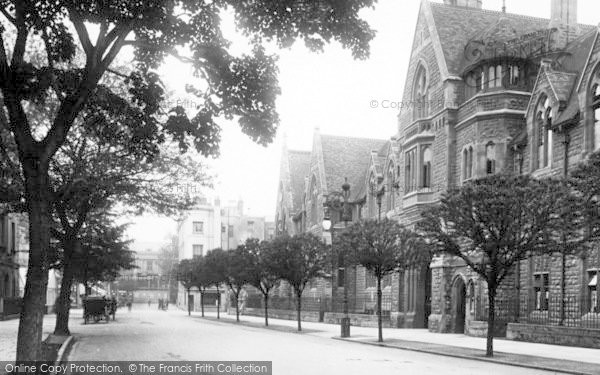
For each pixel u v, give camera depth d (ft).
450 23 120.37
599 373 48.44
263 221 339.36
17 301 163.02
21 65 36.35
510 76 103.14
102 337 86.99
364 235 85.87
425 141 117.60
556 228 58.54
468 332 98.43
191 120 44.24
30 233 36.32
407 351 71.00
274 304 189.16
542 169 92.84
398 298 125.90
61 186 72.90
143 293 388.16
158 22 39.19
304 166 226.99
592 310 80.28
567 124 86.84
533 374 48.88
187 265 198.29
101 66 37.88
